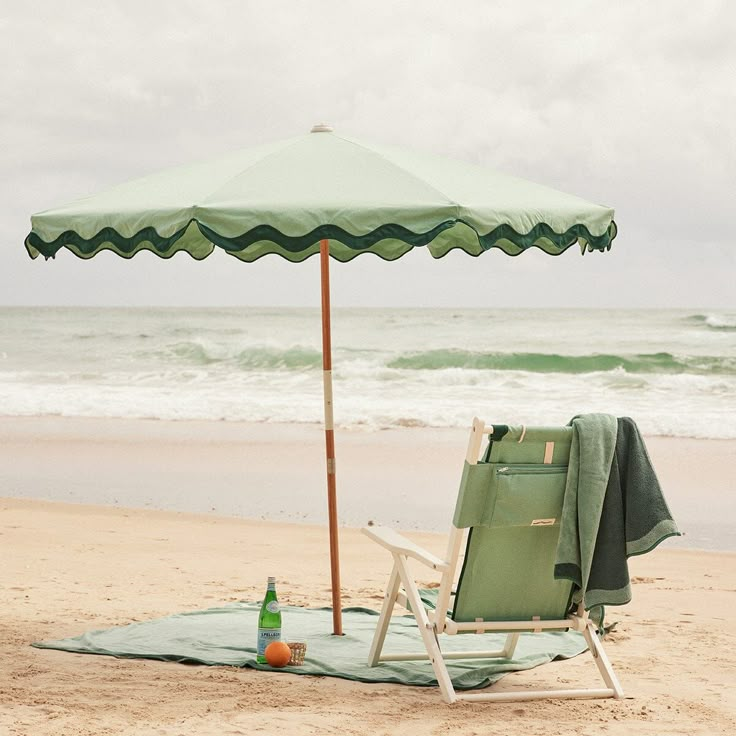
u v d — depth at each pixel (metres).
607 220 5.20
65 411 21.19
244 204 4.42
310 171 4.89
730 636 6.30
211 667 5.17
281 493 12.73
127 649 5.43
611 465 4.62
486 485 4.52
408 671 5.14
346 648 5.62
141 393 24.20
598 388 24.72
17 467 14.80
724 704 4.76
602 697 4.82
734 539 10.23
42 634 5.83
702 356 28.33
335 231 4.36
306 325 47.53
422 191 4.61
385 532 5.14
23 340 40.94
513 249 6.46
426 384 25.69
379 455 15.66
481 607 4.74
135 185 5.27
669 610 7.09
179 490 12.94
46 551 8.91
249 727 4.18
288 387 25.52
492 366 29.03
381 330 43.53
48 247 4.96
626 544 4.62
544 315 46.03
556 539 4.70
